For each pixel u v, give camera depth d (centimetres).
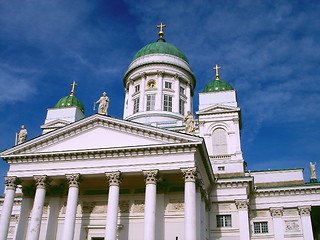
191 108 6247
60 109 5634
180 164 3466
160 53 6153
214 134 4831
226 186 4288
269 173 4722
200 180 3597
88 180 3966
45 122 5572
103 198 4088
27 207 4038
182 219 3756
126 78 6334
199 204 3500
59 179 3934
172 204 3853
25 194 4084
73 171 3672
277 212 4372
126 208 3966
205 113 4919
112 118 3772
